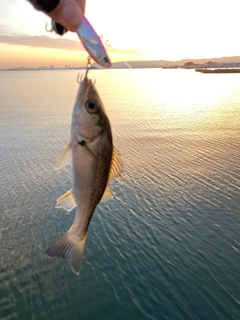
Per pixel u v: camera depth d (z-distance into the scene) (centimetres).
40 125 3716
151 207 1617
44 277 1196
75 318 1022
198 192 1753
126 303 1066
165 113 4356
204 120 3703
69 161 339
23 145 2838
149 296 1086
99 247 1328
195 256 1256
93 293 1112
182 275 1163
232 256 1247
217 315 1002
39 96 7150
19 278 1194
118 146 2670
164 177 1964
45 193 1825
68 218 1574
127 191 1791
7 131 3419
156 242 1346
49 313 1043
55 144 2855
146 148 2595
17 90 9100
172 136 2966
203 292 1088
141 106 5175
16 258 1305
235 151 2425
